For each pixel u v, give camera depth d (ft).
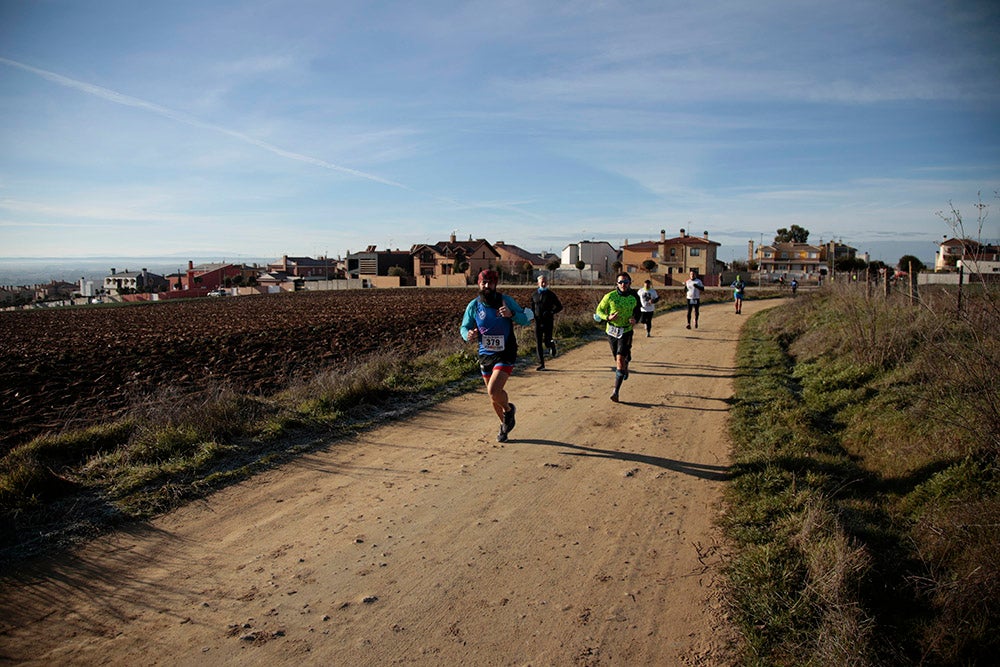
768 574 12.41
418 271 275.59
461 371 35.32
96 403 34.60
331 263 393.09
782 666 10.04
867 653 9.91
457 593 12.36
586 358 43.32
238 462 19.81
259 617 11.49
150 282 345.31
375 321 86.84
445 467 19.81
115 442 21.61
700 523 15.58
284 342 64.08
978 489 14.55
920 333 27.71
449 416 26.45
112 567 13.25
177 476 18.26
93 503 16.26
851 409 24.54
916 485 16.12
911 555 13.01
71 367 49.73
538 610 11.77
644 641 10.82
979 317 20.51
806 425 22.76
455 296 170.40
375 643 10.71
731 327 65.87
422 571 13.21
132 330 87.66
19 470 16.38
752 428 23.56
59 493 16.61
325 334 71.36
